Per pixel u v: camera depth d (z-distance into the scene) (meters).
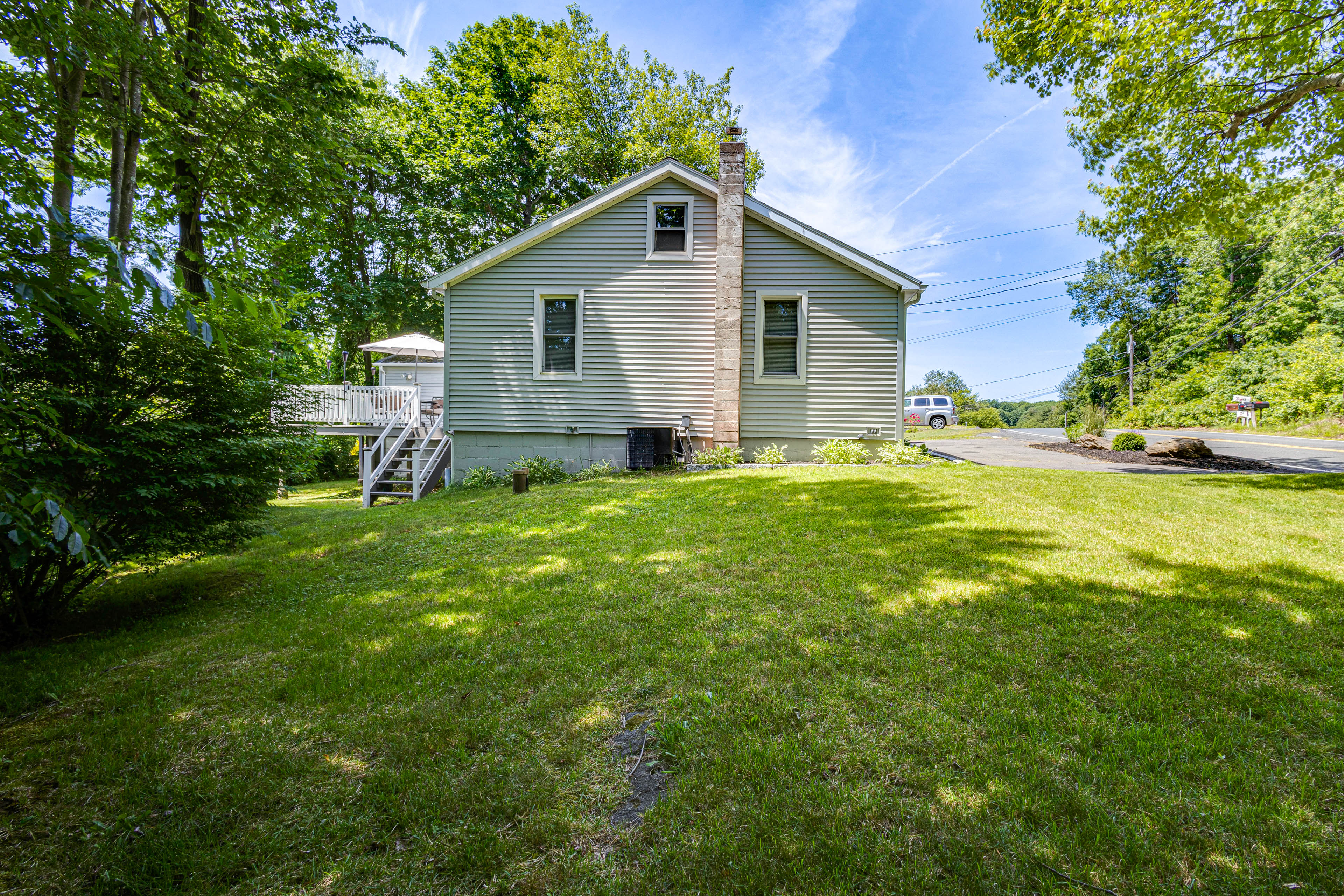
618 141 24.94
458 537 6.99
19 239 2.23
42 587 4.78
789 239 11.41
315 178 10.59
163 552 5.27
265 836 2.11
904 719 2.65
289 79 9.66
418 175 21.03
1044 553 4.91
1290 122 8.64
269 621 4.60
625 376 11.76
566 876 1.86
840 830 2.00
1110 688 2.88
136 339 4.59
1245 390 29.33
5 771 2.55
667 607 4.23
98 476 4.41
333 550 7.11
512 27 23.53
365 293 20.27
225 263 10.88
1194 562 4.55
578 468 11.97
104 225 8.43
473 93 22.23
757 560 5.16
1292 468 11.14
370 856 2.00
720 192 11.26
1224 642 3.28
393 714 2.95
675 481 9.31
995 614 3.78
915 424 34.31
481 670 3.42
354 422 14.92
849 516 6.44
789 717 2.72
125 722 2.97
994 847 1.89
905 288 11.04
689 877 1.83
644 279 11.66
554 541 6.37
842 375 11.39
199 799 2.32
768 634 3.66
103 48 6.96
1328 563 4.46
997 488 7.77
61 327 2.35
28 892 1.86
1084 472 9.39
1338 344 25.20
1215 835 1.92
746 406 11.61
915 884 1.75
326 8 10.02
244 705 3.15
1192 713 2.65
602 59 23.95
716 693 2.98
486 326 11.98
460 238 21.91
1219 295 34.16
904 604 4.01
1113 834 1.93
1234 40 8.12
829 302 11.38
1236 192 9.33
